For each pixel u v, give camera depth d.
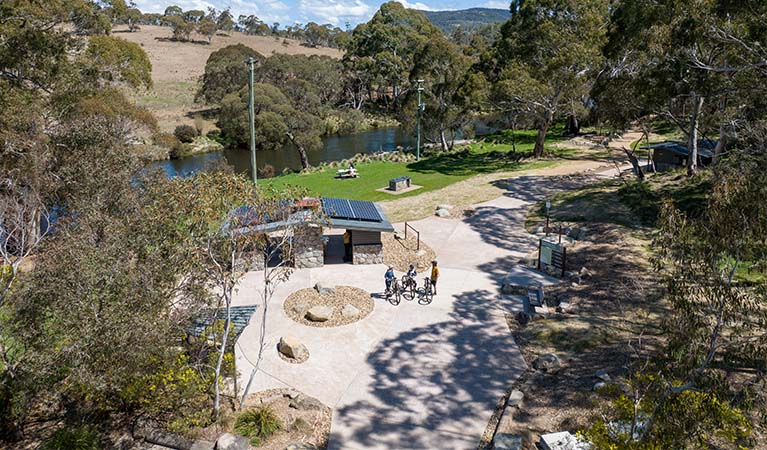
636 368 13.20
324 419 12.81
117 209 17.20
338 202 24.97
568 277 20.47
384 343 16.33
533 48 42.47
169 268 11.19
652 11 25.56
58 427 12.72
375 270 22.17
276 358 15.59
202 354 13.45
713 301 9.08
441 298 19.39
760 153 18.88
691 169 27.86
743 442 10.27
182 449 11.73
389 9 104.62
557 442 10.99
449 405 13.26
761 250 8.64
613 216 25.97
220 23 165.88
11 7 25.41
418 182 38.75
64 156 22.42
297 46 156.00
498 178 38.09
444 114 50.81
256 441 11.93
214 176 12.26
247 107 52.66
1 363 13.09
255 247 13.15
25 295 10.92
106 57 30.84
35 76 26.95
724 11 21.06
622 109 28.19
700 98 25.89
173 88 96.38
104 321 10.04
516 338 16.42
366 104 100.62
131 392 11.71
